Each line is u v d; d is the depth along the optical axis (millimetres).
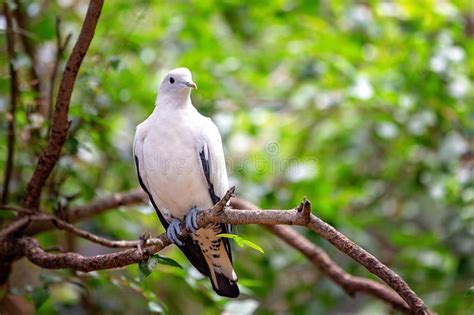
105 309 11555
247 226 12164
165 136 8508
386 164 14359
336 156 14594
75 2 14023
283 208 12023
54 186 9609
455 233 12930
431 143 13500
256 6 13836
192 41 13562
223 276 8805
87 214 9992
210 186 8656
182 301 13633
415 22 13750
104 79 9781
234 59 13727
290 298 12594
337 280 9984
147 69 13898
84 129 10336
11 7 8898
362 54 13922
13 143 9141
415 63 13633
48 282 8625
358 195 13273
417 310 6250
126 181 12656
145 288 8852
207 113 12477
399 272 13102
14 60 9102
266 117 13484
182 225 8555
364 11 14195
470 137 13852
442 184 12625
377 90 12789
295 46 13906
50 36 11023
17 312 11219
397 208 14461
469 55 14172
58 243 12070
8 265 8461
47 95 11125
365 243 12133
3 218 9992
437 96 13266
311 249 10094
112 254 7055
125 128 13812
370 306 14531
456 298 11398
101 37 12141
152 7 13633
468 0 15305
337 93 13602
